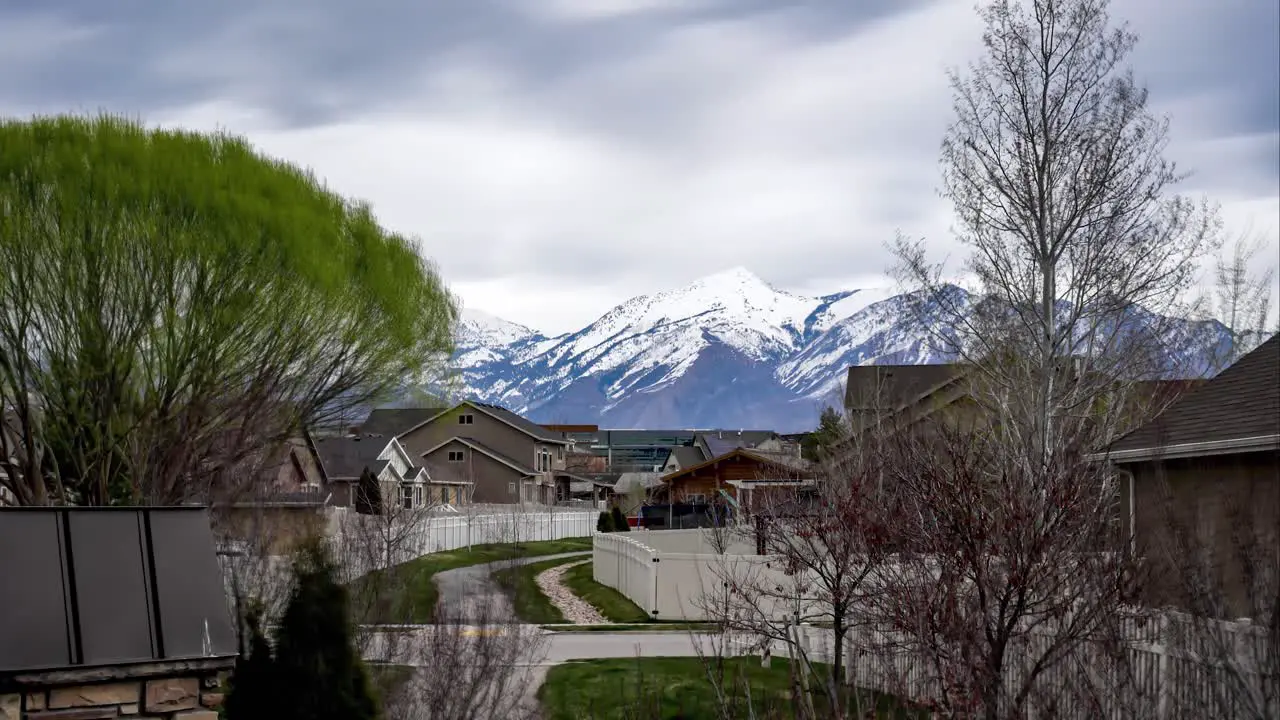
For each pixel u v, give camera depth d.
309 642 9.45
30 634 6.99
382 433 90.25
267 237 24.95
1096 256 27.31
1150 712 8.71
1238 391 20.23
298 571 9.70
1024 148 27.78
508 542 49.81
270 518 16.64
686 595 30.16
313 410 27.14
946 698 9.98
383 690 13.23
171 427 23.81
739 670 13.02
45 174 23.41
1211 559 8.40
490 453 90.00
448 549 48.78
